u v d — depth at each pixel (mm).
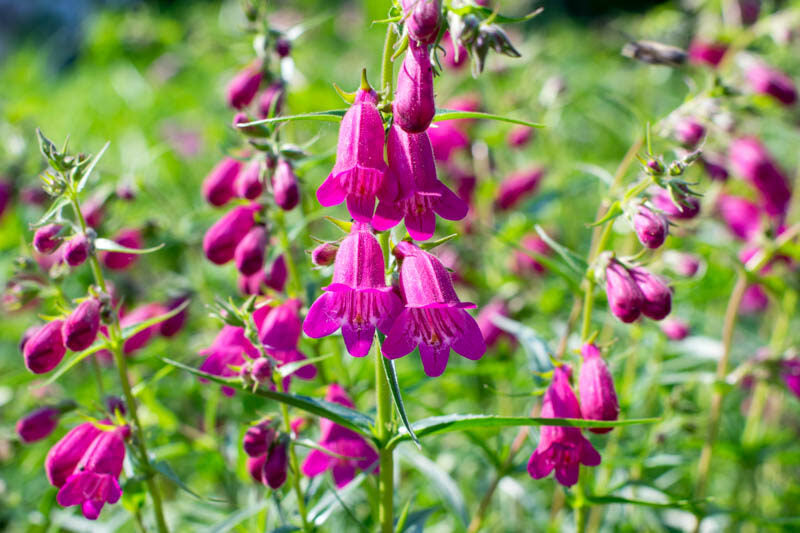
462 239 5715
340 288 2463
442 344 2578
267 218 3678
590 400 2977
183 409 5055
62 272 3566
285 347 3301
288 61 4102
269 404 4969
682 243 5414
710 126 4422
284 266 3682
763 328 6332
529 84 6363
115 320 3062
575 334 4949
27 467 5000
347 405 3486
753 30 5793
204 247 3633
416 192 2457
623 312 3082
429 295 2482
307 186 4211
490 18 2359
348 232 2654
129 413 3119
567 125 8461
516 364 5281
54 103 10000
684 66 4469
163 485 4984
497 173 6230
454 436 5266
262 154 3436
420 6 2295
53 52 14203
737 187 5965
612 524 4625
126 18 10508
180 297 4258
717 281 5703
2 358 6094
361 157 2443
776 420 5594
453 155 5895
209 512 4324
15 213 6215
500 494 5020
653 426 4484
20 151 5703
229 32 7992
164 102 9312
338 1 11234
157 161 7730
